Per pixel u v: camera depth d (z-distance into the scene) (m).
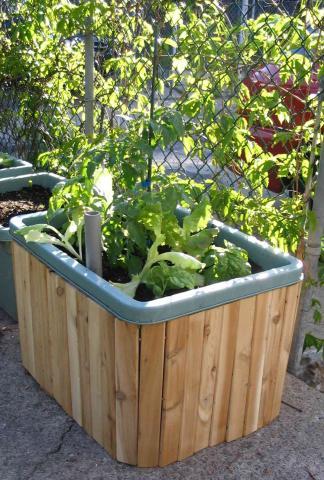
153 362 1.77
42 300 2.17
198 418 1.99
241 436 2.16
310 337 2.61
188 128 2.51
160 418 1.89
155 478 1.95
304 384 2.50
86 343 1.95
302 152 2.40
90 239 2.00
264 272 1.93
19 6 3.72
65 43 3.48
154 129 1.98
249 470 2.00
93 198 2.23
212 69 2.44
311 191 2.41
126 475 1.96
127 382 1.82
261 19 2.29
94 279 1.83
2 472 1.97
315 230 2.37
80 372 2.05
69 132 3.59
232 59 2.41
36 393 2.39
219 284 1.82
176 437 1.96
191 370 1.87
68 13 2.96
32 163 3.92
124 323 1.72
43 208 3.11
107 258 2.27
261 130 3.11
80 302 1.92
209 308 1.80
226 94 2.50
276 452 2.09
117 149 2.04
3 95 4.06
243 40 2.42
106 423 1.99
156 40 2.20
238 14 2.54
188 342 1.80
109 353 1.84
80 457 2.04
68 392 2.19
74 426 2.20
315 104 2.46
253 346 2.00
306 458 2.06
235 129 2.43
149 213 2.06
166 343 1.76
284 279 1.96
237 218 2.54
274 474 1.98
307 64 2.33
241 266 2.03
